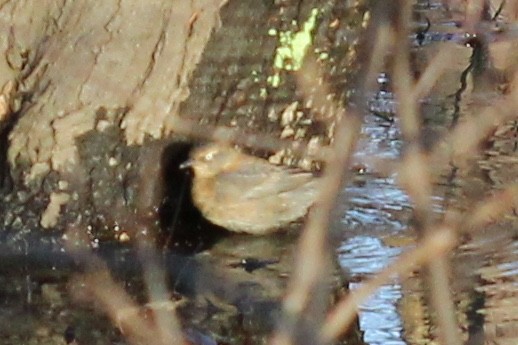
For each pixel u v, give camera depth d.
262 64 11.73
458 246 10.01
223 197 11.78
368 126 10.74
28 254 11.32
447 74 10.43
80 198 11.58
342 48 11.58
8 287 10.20
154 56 11.61
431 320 8.41
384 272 3.76
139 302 9.29
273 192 11.78
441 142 4.02
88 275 10.41
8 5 11.71
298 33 11.65
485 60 7.56
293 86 11.73
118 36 11.55
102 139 11.62
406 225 11.17
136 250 11.27
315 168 11.89
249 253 11.14
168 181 11.75
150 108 11.65
